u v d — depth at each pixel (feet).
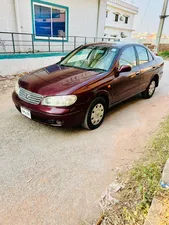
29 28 25.76
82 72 11.04
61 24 29.81
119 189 6.66
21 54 22.77
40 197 6.40
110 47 12.58
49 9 27.27
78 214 5.84
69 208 6.03
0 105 13.94
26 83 10.33
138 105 15.14
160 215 4.85
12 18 23.49
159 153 8.06
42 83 9.95
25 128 10.73
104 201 6.24
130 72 12.69
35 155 8.53
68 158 8.43
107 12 67.72
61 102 9.02
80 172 7.62
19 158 8.29
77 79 10.11
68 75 10.69
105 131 10.82
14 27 24.06
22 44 25.46
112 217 5.53
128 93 13.30
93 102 10.19
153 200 5.33
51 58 26.53
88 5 32.55
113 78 11.16
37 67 24.95
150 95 16.94
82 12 32.09
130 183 6.77
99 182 7.12
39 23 26.78
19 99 10.28
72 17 30.83
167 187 5.62
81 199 6.37
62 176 7.38
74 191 6.69
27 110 9.88
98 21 35.50
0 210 5.90
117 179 7.23
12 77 21.49
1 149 8.82
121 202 6.06
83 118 10.02
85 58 12.66
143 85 14.97
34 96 9.53
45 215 5.79
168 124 11.09
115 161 8.34
